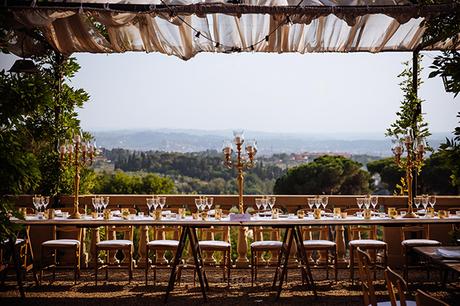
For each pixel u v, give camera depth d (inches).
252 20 295.1
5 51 261.9
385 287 273.0
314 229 300.4
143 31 301.1
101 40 306.7
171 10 261.1
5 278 284.4
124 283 284.0
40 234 312.0
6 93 225.8
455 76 210.7
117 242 280.2
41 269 280.5
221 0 264.4
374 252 290.5
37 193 328.8
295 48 309.7
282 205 327.6
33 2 259.3
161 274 304.7
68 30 301.0
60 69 326.6
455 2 244.7
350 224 258.2
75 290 269.6
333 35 307.9
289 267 260.2
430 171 503.2
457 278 285.4
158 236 305.3
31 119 321.7
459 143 211.8
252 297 257.9
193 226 252.1
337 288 273.7
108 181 689.0
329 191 657.0
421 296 121.2
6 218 225.3
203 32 295.0
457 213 293.0
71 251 313.7
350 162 659.4
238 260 316.5
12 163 220.4
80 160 326.0
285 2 272.4
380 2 263.1
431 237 314.8
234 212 296.8
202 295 261.7
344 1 259.9
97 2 270.4
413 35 314.7
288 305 244.5
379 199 328.5
